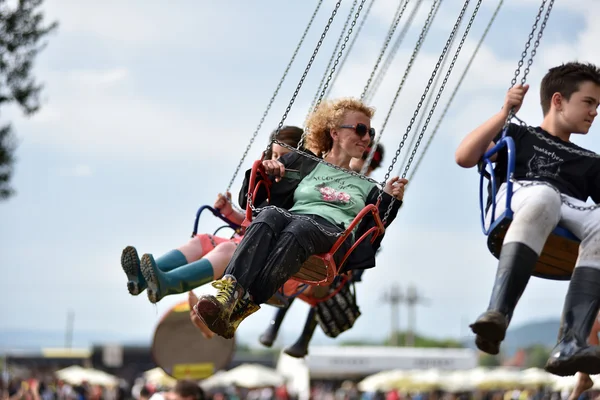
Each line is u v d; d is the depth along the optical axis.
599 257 4.69
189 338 8.98
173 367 8.89
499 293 4.54
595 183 5.16
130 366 44.78
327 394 38.09
